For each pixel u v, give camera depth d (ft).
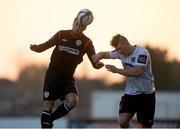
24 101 594.24
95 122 277.85
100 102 344.90
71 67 87.30
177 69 496.23
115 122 287.07
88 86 606.14
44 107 87.51
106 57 88.89
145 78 89.35
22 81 620.90
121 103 91.09
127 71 87.35
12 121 252.21
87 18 86.02
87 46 87.56
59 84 87.04
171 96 344.49
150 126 92.43
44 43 87.35
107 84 607.37
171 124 285.84
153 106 90.84
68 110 86.53
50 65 87.76
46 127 87.15
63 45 86.89
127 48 87.86
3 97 593.01
